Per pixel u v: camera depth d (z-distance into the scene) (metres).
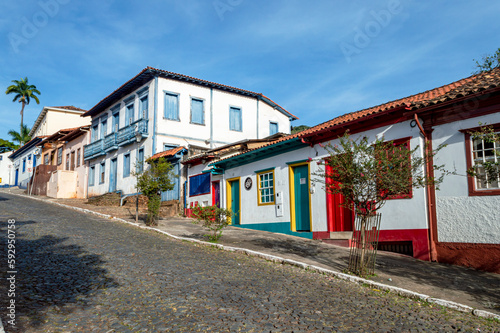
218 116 24.22
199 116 23.39
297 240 12.60
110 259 8.50
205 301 5.95
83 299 5.84
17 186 47.97
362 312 5.83
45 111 40.22
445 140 9.84
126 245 10.41
